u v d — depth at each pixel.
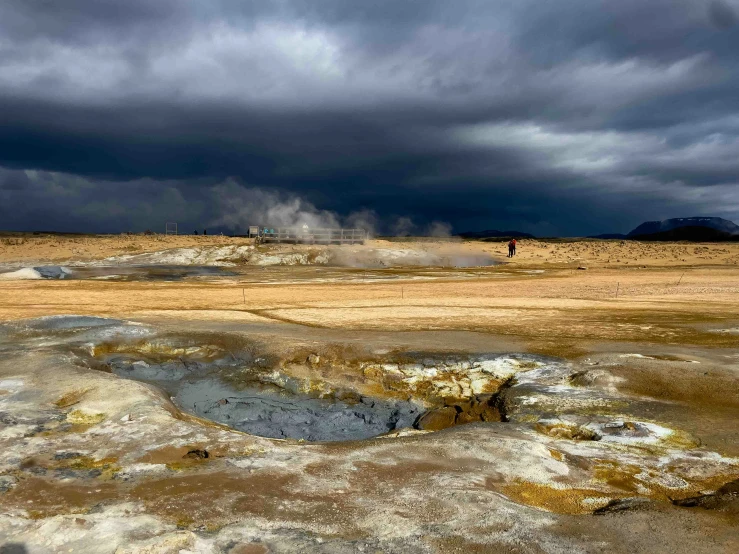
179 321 17.02
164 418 7.88
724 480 6.45
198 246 44.97
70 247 44.59
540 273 37.06
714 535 4.98
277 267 40.66
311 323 17.02
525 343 13.70
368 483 5.99
